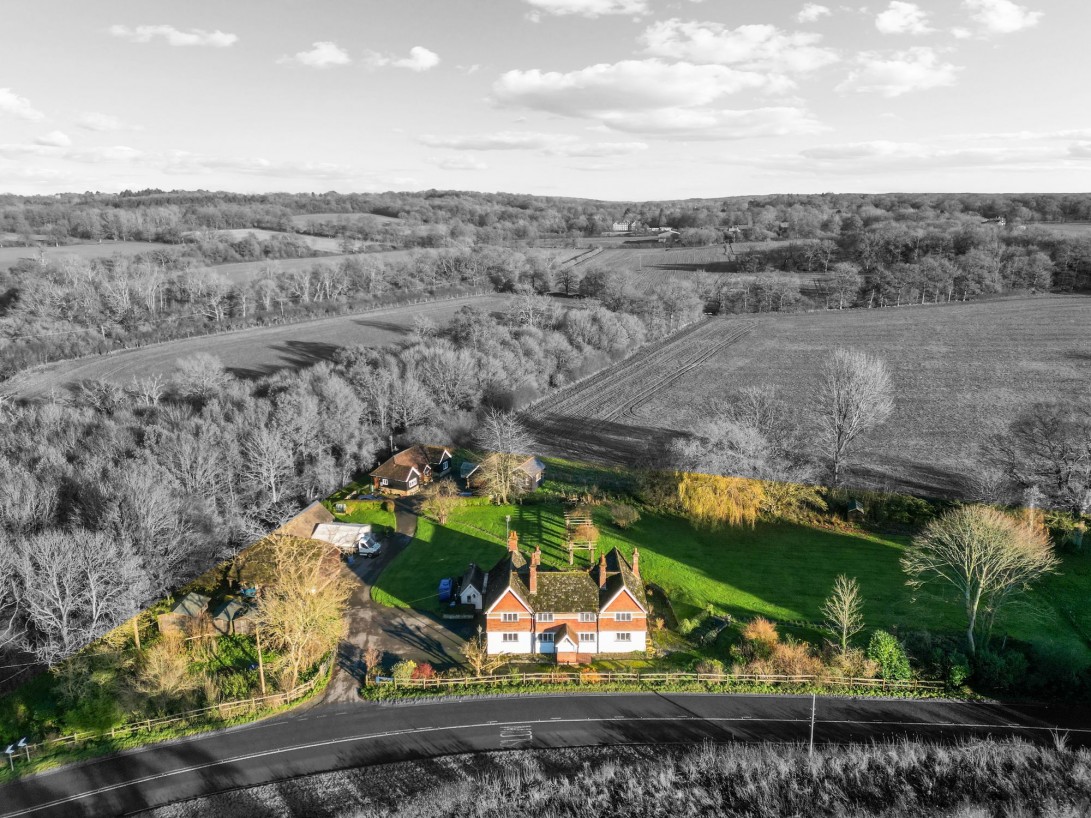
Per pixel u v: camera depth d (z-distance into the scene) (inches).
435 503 3029.0
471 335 4852.4
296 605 2000.5
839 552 2640.3
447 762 1704.0
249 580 2409.0
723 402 3991.1
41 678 2039.9
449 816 1518.2
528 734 1797.5
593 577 2210.9
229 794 1615.4
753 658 2047.2
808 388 4111.7
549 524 2918.3
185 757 1738.4
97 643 2025.1
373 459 3503.9
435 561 2672.2
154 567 2258.9
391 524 2970.0
